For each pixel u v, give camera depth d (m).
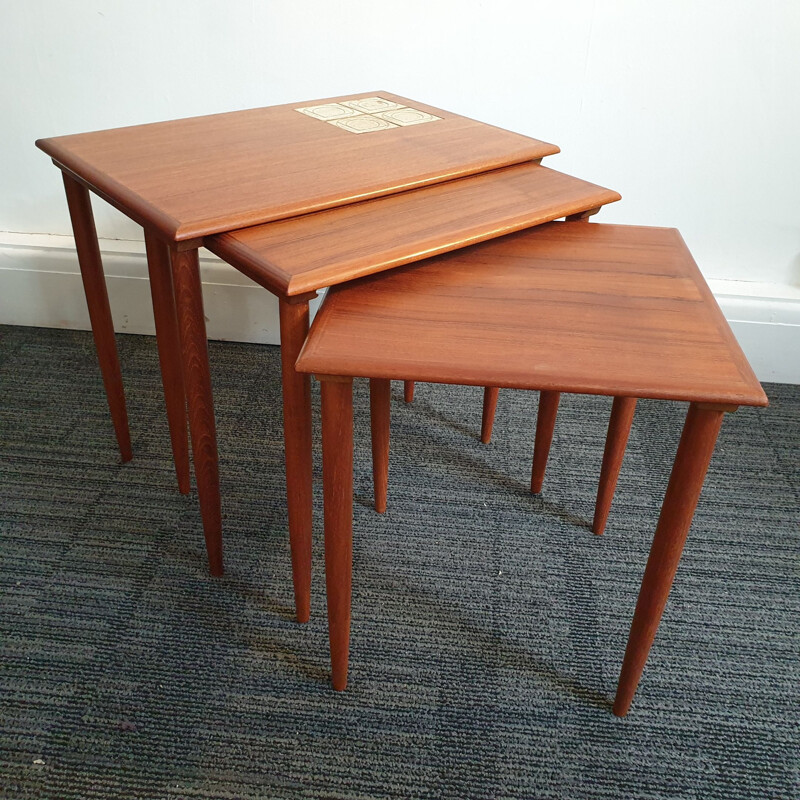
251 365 1.83
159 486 1.43
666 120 1.60
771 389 1.79
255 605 1.19
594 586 1.25
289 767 0.96
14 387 1.70
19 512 1.35
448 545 1.32
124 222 1.84
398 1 1.53
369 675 1.08
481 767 0.97
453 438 1.60
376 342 0.81
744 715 1.05
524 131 1.66
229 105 1.69
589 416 1.68
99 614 1.16
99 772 0.95
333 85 1.65
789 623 1.19
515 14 1.52
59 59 1.63
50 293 1.88
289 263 0.85
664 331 0.85
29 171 1.78
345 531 0.92
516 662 1.11
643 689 1.08
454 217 0.99
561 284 0.95
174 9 1.56
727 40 1.50
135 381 1.74
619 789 0.95
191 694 1.05
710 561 1.30
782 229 1.69
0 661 1.08
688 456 0.82
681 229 1.73
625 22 1.50
